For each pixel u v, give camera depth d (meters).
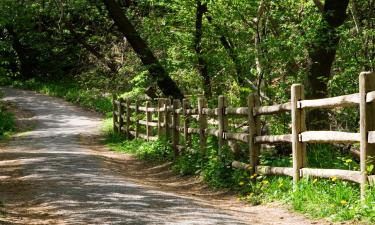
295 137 11.80
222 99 15.93
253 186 13.11
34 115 43.66
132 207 10.59
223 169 15.31
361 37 19.53
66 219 9.60
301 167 11.81
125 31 26.95
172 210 10.52
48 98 53.53
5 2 37.50
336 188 10.60
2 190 13.20
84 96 50.72
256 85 21.50
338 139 10.43
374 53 19.83
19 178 15.13
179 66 25.06
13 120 39.38
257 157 14.02
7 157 20.86
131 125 29.73
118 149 26.59
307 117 16.67
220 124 15.95
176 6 24.48
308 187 11.13
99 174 15.92
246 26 21.50
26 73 65.00
